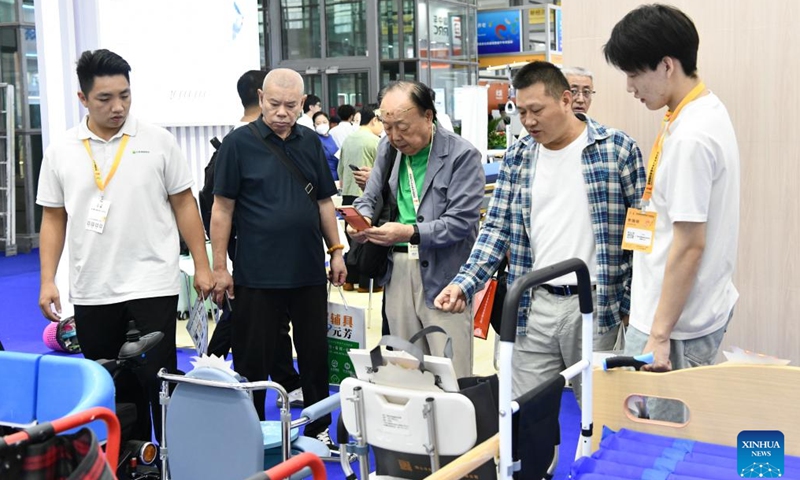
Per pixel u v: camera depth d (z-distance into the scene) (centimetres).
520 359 302
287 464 161
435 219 348
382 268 361
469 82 1580
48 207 363
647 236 246
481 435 230
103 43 596
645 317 250
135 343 305
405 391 231
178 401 295
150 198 358
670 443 223
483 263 303
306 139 385
